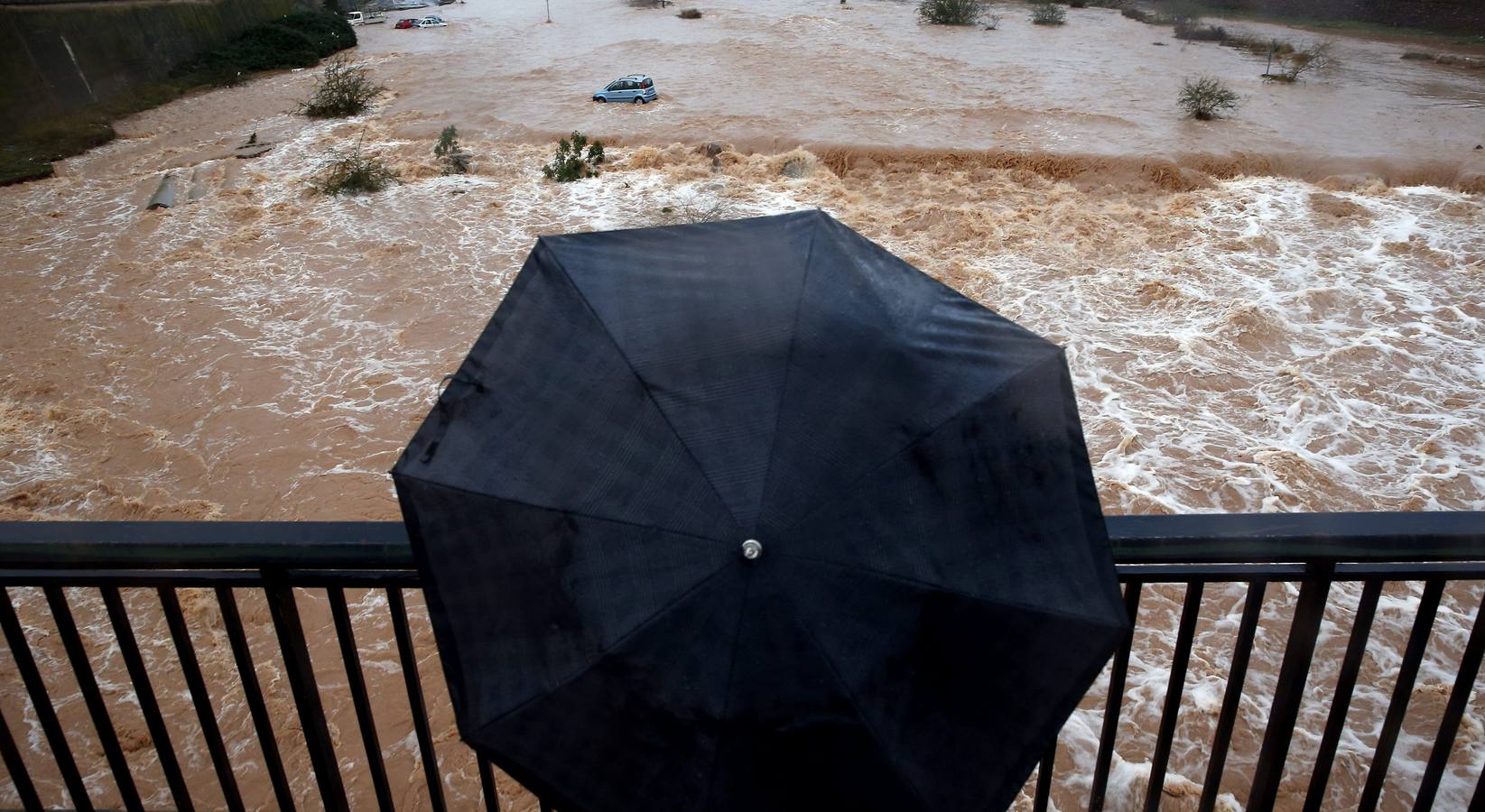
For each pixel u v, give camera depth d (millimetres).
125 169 23094
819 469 1295
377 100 28297
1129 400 13195
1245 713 8172
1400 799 7383
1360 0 36344
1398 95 25766
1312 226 18328
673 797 1205
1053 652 1286
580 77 30094
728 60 31703
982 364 1460
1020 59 31188
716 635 1223
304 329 15406
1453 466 11641
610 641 1233
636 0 46125
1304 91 26312
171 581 1643
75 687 8562
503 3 48406
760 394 1356
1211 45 33219
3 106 23922
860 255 1625
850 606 1239
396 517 11031
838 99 26125
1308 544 1453
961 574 1284
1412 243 17391
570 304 1505
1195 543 1452
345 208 20406
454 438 1436
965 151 21516
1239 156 20844
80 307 16141
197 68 31688
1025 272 16859
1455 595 9227
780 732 1206
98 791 7711
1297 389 13266
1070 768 7852
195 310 15984
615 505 1296
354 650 1749
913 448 1338
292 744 8055
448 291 16578
